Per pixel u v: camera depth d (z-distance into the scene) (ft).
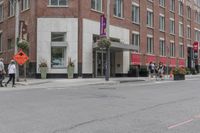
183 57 191.93
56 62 115.96
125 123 33.55
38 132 29.48
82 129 30.66
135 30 144.87
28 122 34.27
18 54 96.37
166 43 171.32
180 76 122.42
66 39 115.55
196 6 212.43
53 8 115.96
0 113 40.06
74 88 79.71
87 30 118.01
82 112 40.88
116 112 40.91
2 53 143.33
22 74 122.01
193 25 207.10
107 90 72.43
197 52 199.93
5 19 141.38
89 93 65.16
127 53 138.10
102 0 125.70
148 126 31.94
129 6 140.77
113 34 130.11
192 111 41.50
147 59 152.46
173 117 37.09
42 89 77.25
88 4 118.83
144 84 95.50
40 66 113.09
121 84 96.17
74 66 114.93
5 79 111.45
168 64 172.04
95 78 116.16
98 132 29.35
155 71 131.75
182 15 192.24
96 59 123.65
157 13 163.02
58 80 103.40
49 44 115.44
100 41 104.99
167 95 61.98
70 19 115.75
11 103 49.32
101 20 113.09
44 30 115.75
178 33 186.19
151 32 157.69
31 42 117.80
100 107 45.29
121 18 135.03
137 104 48.60
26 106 46.09
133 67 139.95
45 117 37.27
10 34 136.15
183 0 192.85
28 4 122.01
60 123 33.65
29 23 119.75
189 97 58.34
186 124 32.89
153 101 52.37
